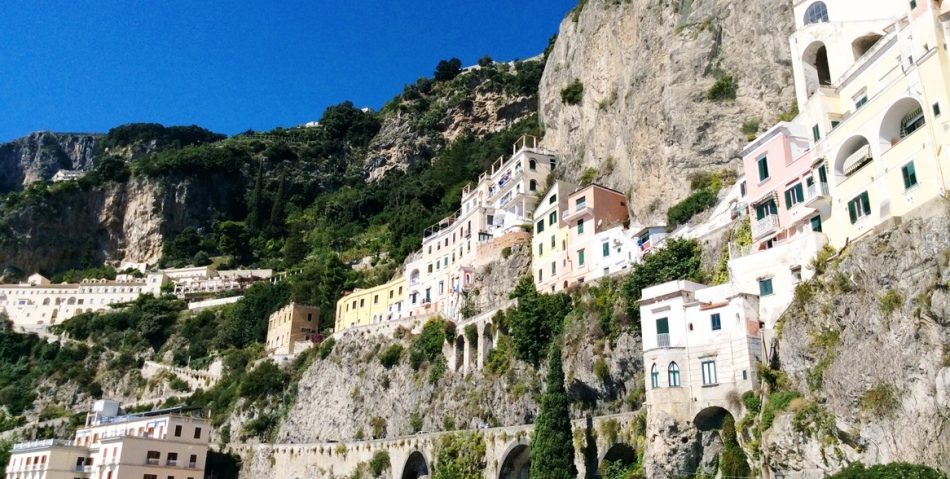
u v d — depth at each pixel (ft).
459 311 321.52
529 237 328.70
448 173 608.60
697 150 269.23
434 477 230.07
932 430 119.85
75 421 434.71
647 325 182.80
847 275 148.36
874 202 154.71
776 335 160.97
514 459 214.69
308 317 458.50
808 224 175.94
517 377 243.60
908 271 133.59
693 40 286.25
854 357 139.13
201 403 413.39
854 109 175.22
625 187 309.22
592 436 190.60
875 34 195.83
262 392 372.17
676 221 256.93
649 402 174.19
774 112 255.29
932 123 141.38
